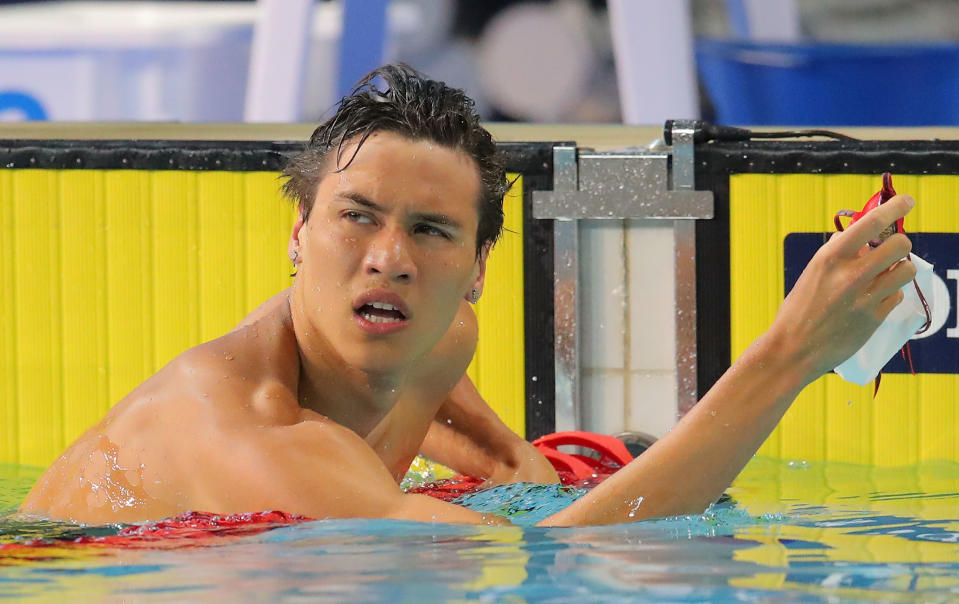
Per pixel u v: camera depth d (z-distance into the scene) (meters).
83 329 10.52
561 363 10.32
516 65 27.91
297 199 6.11
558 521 5.34
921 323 5.69
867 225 4.90
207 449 5.50
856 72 26.72
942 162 9.93
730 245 10.21
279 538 5.18
